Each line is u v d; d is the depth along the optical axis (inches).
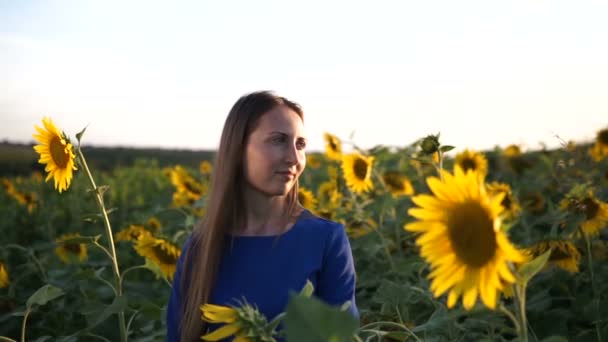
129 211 392.2
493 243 60.9
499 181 345.1
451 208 64.8
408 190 264.4
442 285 63.6
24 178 617.9
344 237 99.9
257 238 99.4
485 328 116.0
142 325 161.2
